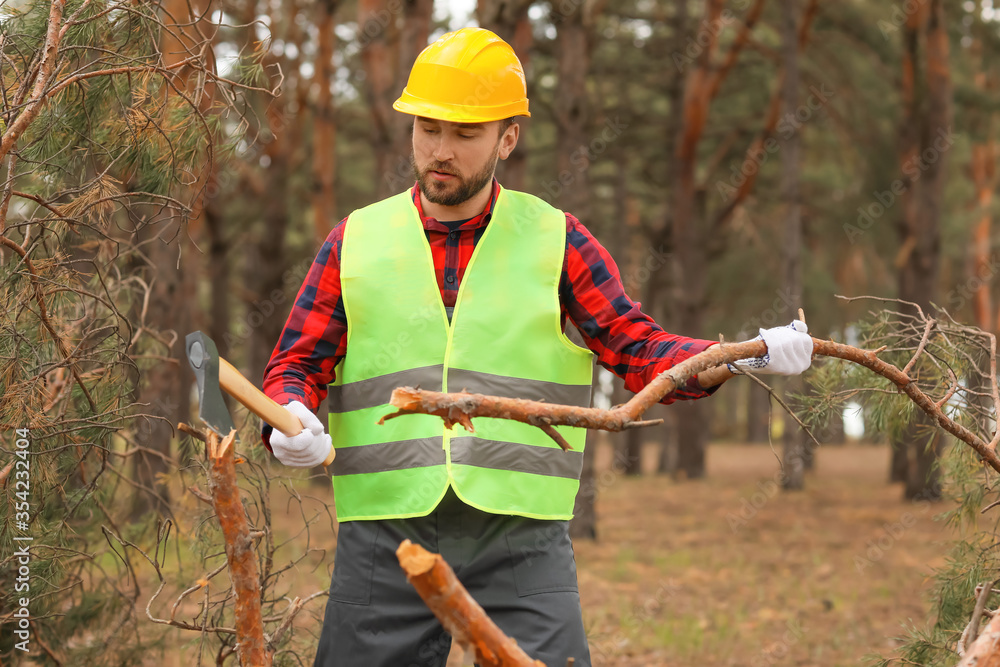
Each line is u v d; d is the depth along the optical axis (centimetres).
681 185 1560
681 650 520
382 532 205
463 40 201
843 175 1716
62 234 266
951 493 299
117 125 259
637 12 1495
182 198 280
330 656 209
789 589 720
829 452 3384
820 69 1572
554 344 206
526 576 201
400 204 213
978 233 2022
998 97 1480
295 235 1891
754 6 1304
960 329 285
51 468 254
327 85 1299
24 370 251
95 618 311
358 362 207
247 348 1736
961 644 202
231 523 162
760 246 1864
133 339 310
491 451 201
